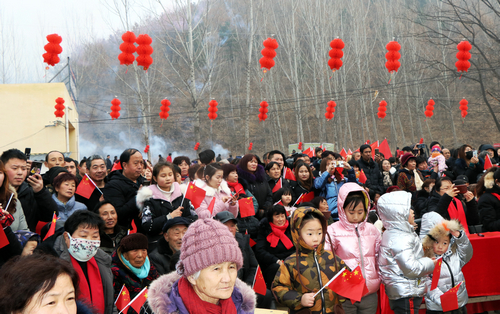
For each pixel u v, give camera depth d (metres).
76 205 4.71
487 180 5.00
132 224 4.76
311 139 45.38
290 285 3.25
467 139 42.09
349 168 6.27
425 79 35.09
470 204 5.11
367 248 3.69
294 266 3.23
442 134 41.81
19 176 4.12
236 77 42.94
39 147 18.75
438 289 3.71
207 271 1.64
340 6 37.59
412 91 37.81
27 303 1.48
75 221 2.95
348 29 38.12
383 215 3.57
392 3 37.22
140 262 3.45
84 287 2.88
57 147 18.86
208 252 1.62
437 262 3.48
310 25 33.78
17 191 4.21
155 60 41.31
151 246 4.34
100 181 5.32
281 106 40.66
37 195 4.35
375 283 3.64
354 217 3.72
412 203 6.72
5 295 1.47
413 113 45.50
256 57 35.28
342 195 3.75
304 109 42.56
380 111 15.38
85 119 41.62
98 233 3.02
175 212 4.14
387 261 3.51
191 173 6.34
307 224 3.19
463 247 3.79
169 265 3.64
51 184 5.05
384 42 40.34
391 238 3.49
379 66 38.41
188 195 4.60
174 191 4.70
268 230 4.75
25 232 3.54
